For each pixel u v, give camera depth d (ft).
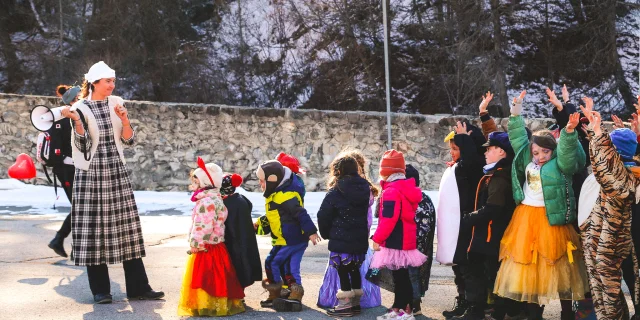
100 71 20.13
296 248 19.17
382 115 48.57
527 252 16.30
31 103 48.98
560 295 16.46
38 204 42.83
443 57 82.12
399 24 85.15
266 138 48.85
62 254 24.93
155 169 49.03
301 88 85.46
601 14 78.28
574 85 82.53
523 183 16.98
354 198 18.29
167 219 37.06
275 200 19.02
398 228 17.74
